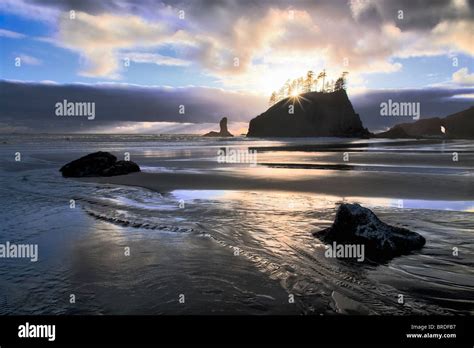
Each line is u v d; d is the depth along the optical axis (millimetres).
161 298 5004
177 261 6414
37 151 39750
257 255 6727
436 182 15969
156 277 5711
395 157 32094
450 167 22828
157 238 7797
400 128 157500
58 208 11016
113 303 4879
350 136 136125
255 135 158375
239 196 13047
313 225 8859
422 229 8305
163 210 10594
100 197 12922
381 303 4863
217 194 13516
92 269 6055
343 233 7305
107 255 6734
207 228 8555
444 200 11984
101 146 53094
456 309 4699
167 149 47594
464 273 5855
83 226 8836
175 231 8328
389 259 6484
